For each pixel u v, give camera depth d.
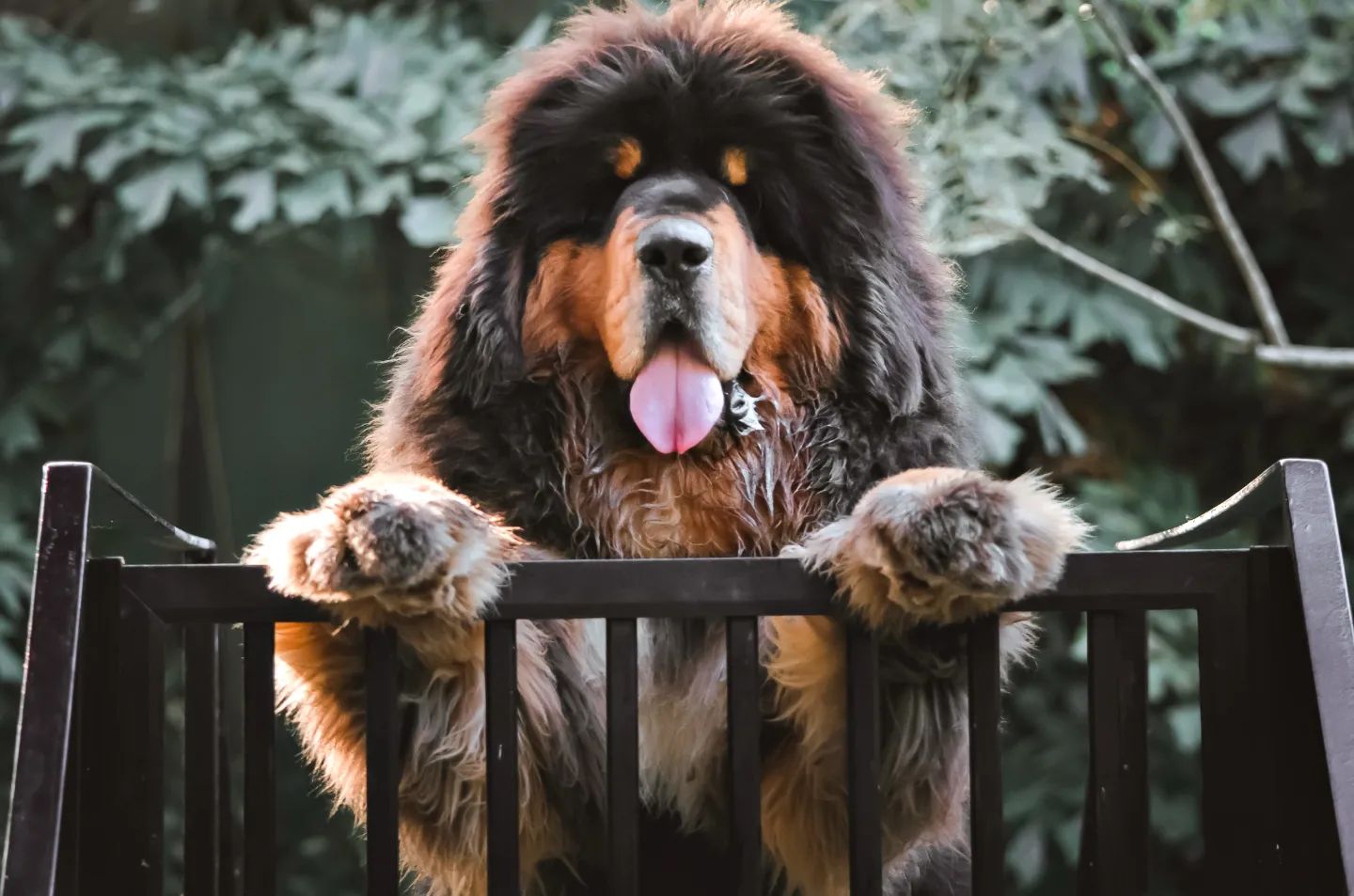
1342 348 9.33
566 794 3.75
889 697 3.50
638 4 4.05
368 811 3.02
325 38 8.73
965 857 4.23
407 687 3.39
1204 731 3.04
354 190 8.15
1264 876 3.00
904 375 3.78
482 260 3.80
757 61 3.85
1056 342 8.10
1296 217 9.52
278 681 3.55
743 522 3.72
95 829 2.98
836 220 3.79
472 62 8.35
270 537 3.07
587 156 3.78
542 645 3.67
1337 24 8.44
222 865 3.75
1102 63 8.15
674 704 3.76
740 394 3.70
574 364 3.75
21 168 8.81
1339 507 9.30
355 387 11.45
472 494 3.74
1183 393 9.77
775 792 3.73
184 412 11.01
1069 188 8.27
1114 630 3.07
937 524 2.94
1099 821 3.06
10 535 8.53
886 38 7.12
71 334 8.76
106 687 2.97
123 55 8.90
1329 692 2.84
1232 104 8.27
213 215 8.54
